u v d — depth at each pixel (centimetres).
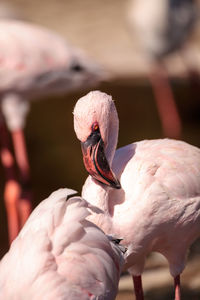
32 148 1255
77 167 1164
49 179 1124
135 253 546
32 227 474
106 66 1686
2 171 1207
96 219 526
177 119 1400
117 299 696
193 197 555
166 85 1468
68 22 2039
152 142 581
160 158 555
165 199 538
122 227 532
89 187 547
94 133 523
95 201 532
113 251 483
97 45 1845
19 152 980
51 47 985
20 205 964
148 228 537
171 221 543
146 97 1529
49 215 469
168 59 1622
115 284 482
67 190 479
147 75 1647
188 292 691
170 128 1374
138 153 563
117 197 539
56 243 461
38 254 459
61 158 1204
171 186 543
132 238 537
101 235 476
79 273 458
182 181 549
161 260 825
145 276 766
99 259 468
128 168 551
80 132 524
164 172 547
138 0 1538
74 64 994
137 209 531
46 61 974
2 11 1480
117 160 567
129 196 537
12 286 461
